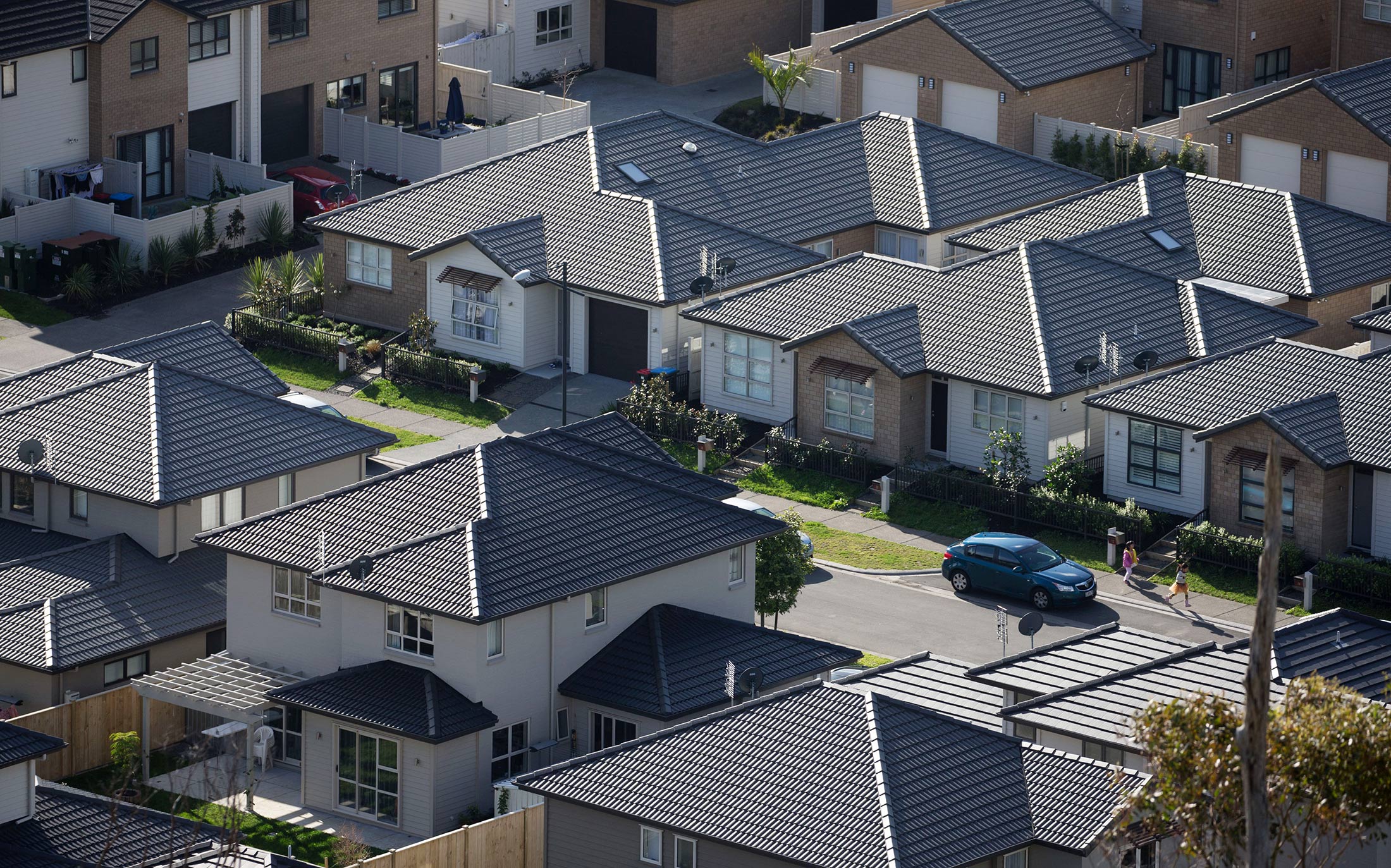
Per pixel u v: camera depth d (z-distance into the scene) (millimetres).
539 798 155625
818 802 136125
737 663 165875
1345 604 193750
